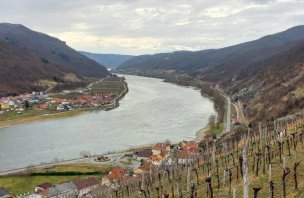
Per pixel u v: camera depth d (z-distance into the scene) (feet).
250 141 359.46
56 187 388.78
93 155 527.40
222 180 246.47
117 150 554.05
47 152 563.48
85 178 427.33
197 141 583.58
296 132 294.66
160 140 609.42
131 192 324.39
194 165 346.95
